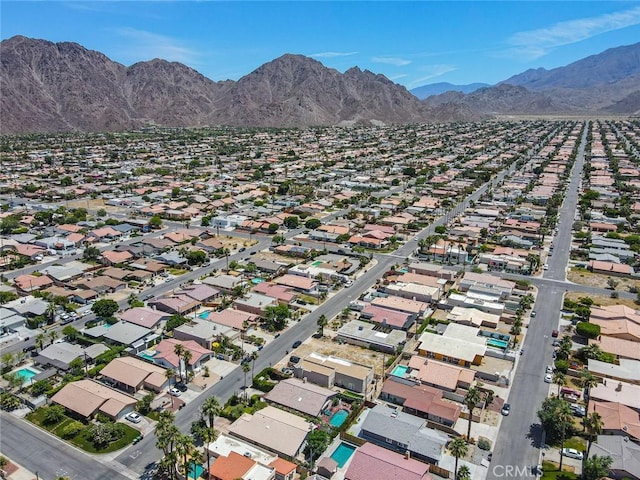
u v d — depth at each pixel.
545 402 99.44
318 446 89.00
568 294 163.75
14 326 136.62
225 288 163.12
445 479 86.12
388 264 192.38
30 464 88.31
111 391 106.69
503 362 121.88
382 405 106.25
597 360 121.31
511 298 158.00
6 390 109.19
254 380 111.81
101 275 174.62
